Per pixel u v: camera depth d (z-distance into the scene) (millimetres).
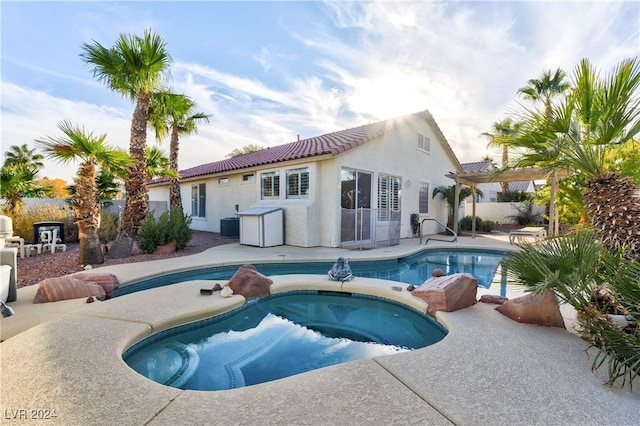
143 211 9062
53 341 3238
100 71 8211
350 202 11016
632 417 2117
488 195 30141
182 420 2086
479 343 3266
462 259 10281
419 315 4672
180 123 13805
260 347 3973
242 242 10875
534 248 3689
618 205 3404
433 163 16469
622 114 3314
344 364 2846
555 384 2506
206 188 16562
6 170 11781
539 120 3848
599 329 2896
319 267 8250
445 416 2117
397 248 10562
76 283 4910
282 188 11430
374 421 2068
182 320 4039
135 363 3455
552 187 10133
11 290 4539
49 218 11414
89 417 2100
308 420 2084
